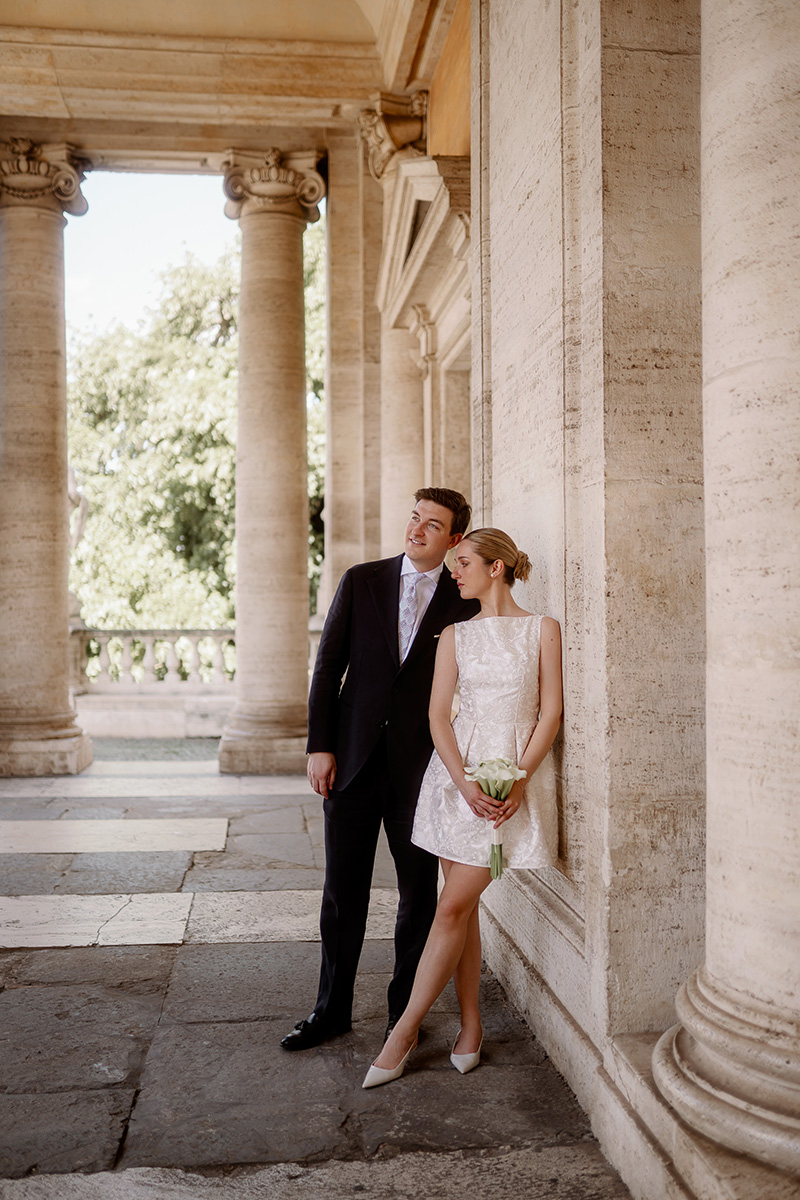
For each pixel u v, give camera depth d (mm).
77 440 24125
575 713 3547
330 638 3869
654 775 3121
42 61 9555
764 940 2451
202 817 7953
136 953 4754
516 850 3309
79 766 10078
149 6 9586
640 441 3123
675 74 3178
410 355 10047
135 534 23969
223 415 22812
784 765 2395
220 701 13086
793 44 2379
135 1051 3662
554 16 3604
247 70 9766
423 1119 3178
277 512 10273
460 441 9266
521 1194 2766
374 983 4402
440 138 9008
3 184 10211
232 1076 3469
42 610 10133
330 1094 3338
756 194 2414
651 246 3152
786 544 2369
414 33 8773
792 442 2357
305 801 8633
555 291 3639
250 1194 2748
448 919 3385
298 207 10602
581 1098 3266
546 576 3781
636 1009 3125
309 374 23094
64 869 6301
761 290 2404
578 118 3443
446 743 3332
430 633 3725
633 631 3113
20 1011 4039
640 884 3123
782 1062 2389
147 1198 2723
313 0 9656
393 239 8797
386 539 10141
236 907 5523
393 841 3771
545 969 3803
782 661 2389
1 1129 3086
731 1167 2334
